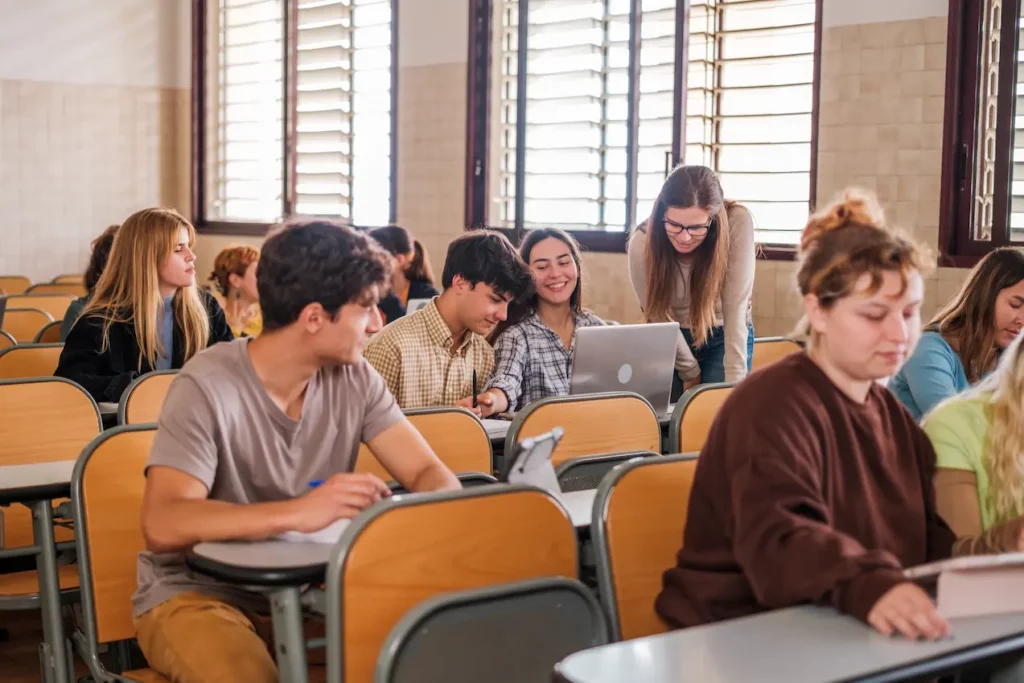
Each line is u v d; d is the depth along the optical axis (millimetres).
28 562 2664
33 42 7484
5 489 2092
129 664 2301
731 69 5219
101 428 2838
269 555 1603
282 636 1560
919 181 4582
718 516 1539
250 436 1860
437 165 6383
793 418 1483
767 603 1396
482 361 3254
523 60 5898
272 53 7414
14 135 7453
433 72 6363
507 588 1526
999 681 1530
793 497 1420
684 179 3541
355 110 6875
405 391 2998
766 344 4129
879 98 4676
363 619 1507
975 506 1728
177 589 1885
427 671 1476
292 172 7266
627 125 5512
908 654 1211
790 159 5055
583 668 1170
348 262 1812
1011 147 4414
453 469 2521
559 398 2639
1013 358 1751
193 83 7922
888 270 1467
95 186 7793
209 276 4840
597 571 1710
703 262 3621
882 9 4648
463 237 3045
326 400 1946
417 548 1554
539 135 5891
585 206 5738
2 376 3635
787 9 5023
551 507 1695
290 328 1839
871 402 1601
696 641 1249
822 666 1175
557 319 3393
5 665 3074
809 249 1549
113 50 7793
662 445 3182
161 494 1763
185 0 7969
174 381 1857
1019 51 4379
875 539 1545
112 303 3438
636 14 5441
